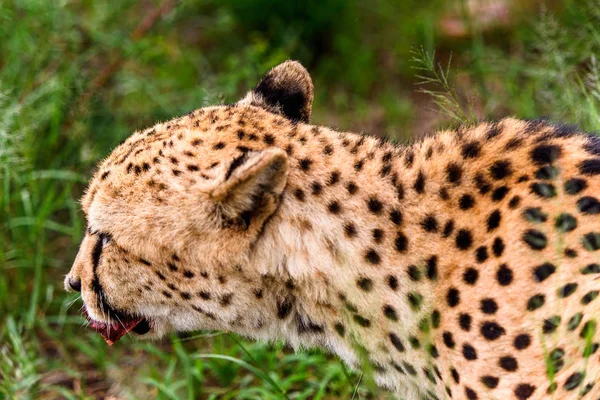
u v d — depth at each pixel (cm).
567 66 1254
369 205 790
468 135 818
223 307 815
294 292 804
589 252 739
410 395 840
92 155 1322
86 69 1484
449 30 1650
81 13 1656
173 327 871
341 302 798
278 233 775
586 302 731
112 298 844
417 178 800
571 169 773
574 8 1405
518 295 738
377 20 1778
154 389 1114
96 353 1152
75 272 862
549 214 752
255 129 820
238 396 1064
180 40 1738
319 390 1022
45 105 1354
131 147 833
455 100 1121
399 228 786
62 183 1344
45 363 1160
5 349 1115
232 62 1534
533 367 737
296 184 782
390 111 1569
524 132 807
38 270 1191
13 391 1067
